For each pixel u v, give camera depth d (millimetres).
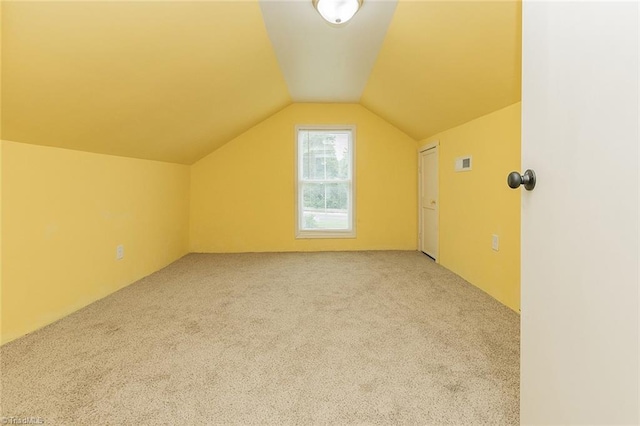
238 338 1814
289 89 3670
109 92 1844
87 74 1614
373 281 2938
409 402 1265
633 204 562
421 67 2475
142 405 1241
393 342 1760
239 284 2859
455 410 1216
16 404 1232
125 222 2791
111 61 1629
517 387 1353
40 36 1288
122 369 1487
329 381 1407
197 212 4281
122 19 1447
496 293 2451
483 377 1427
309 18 2125
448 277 3055
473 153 2795
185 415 1191
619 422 594
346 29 2266
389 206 4379
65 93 1640
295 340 1793
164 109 2430
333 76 3236
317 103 4297
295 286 2797
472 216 2824
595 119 647
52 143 1970
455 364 1534
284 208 4352
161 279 3020
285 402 1269
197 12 1690
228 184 4301
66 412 1194
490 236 2527
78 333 1855
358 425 1148
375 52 2631
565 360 742
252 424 1153
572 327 719
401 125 4086
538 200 844
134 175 2924
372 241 4391
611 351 612
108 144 2404
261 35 2262
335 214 4473
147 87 2025
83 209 2273
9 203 1728
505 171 2328
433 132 3654
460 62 2113
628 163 570
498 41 1739
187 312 2199
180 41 1815
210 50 2072
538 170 842
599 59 636
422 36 2104
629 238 570
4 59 1293
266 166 4316
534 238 863
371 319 2082
